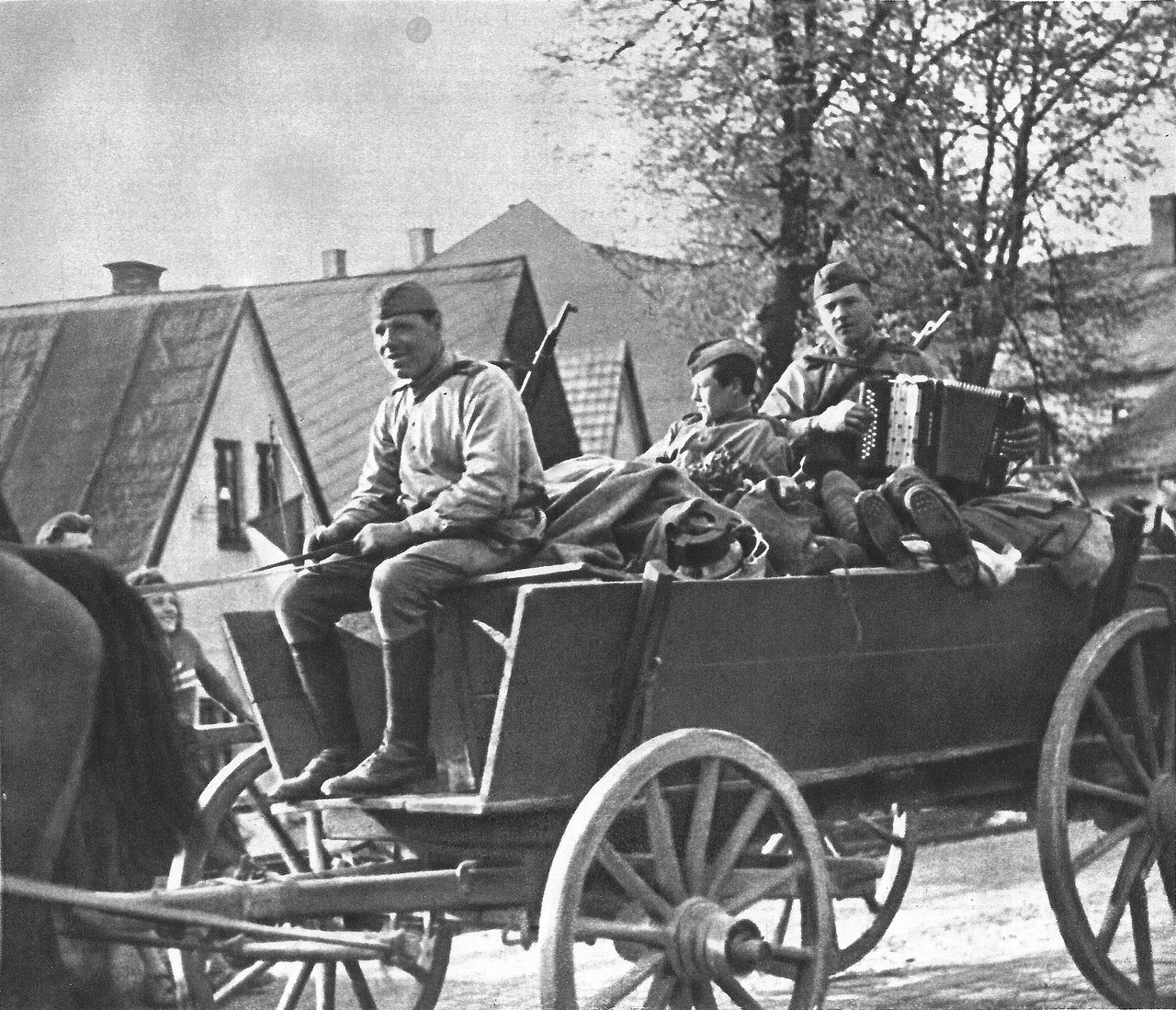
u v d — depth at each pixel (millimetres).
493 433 5590
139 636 5234
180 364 20516
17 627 4887
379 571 5430
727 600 5574
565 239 24906
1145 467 26156
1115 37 16328
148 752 5176
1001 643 6602
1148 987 6598
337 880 5219
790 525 6316
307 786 5805
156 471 19859
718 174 14961
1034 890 10211
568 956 4914
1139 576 7137
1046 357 19172
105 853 5129
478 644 5512
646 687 5316
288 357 20781
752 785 5504
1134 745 7117
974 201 16719
